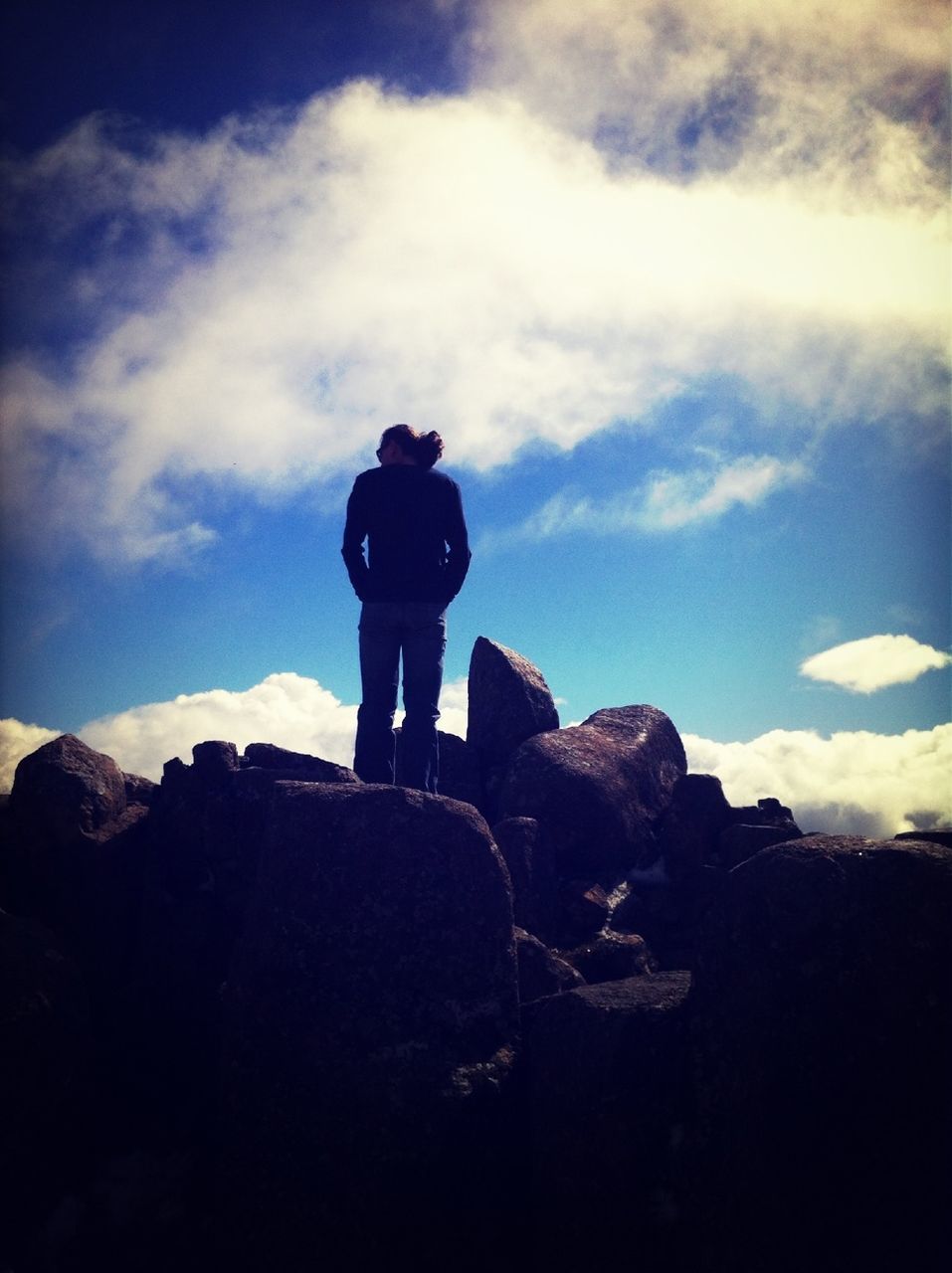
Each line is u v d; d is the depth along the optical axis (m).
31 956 4.05
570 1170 3.36
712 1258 3.04
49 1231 3.67
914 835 4.08
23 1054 3.82
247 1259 3.41
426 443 5.46
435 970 3.76
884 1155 2.94
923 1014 3.01
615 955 4.88
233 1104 3.60
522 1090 3.69
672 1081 3.29
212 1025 4.54
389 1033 3.64
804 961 3.14
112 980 4.89
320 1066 3.57
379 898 3.80
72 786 5.10
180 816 5.11
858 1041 3.04
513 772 5.80
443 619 5.38
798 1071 3.06
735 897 3.33
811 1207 2.96
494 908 3.90
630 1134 3.27
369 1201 3.42
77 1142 4.00
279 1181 3.46
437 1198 3.45
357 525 5.35
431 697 5.32
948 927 3.07
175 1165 3.99
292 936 3.74
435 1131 3.50
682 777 6.05
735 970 3.25
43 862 5.00
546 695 6.54
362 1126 3.49
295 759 5.23
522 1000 4.27
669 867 5.77
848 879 3.17
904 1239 2.88
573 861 5.61
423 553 5.30
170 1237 3.65
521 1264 3.46
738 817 5.92
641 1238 3.17
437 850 3.89
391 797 3.94
